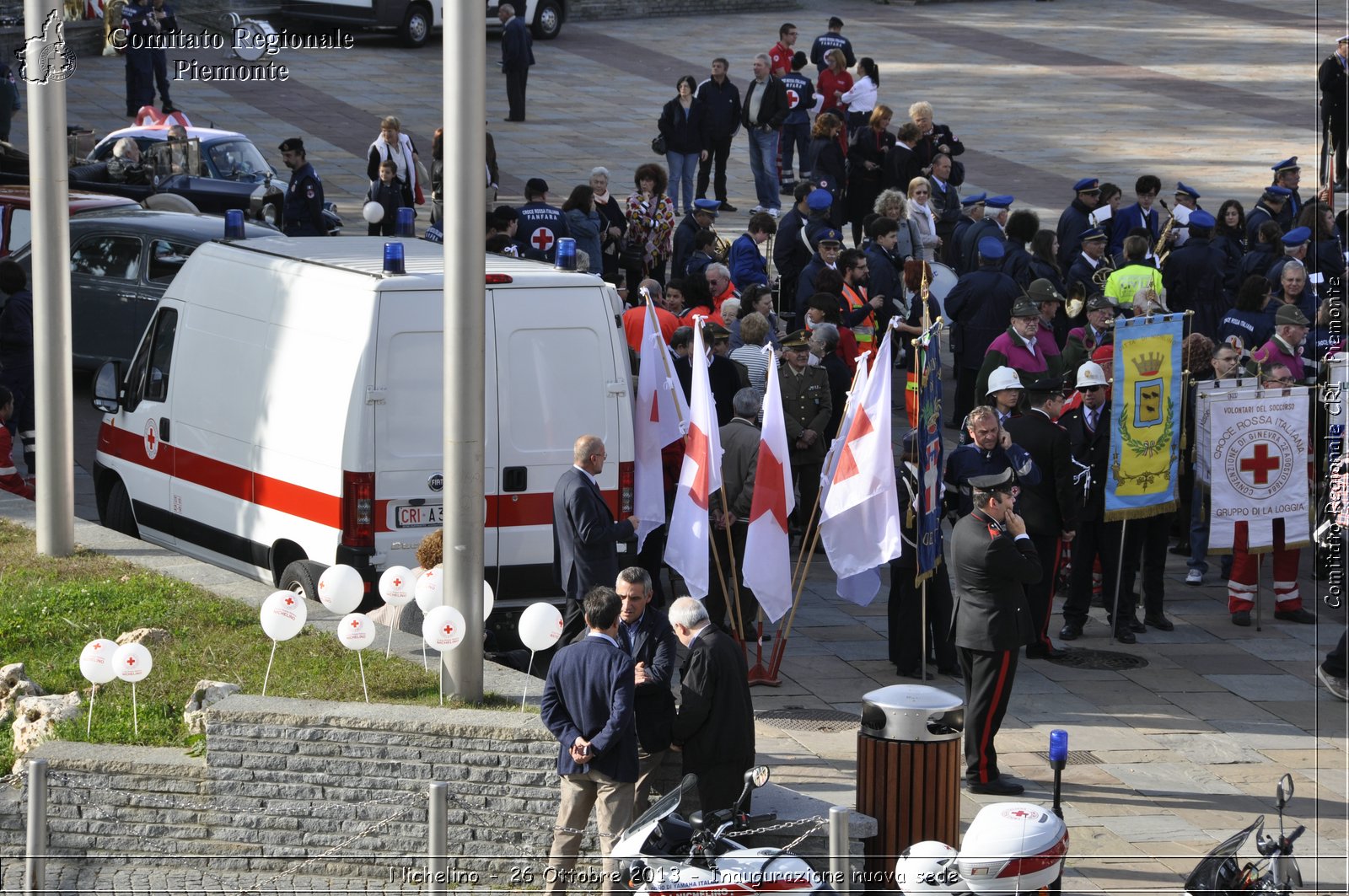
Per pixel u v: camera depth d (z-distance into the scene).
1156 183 81.06
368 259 47.16
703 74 145.25
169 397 50.75
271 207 88.25
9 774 37.56
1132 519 49.72
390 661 39.47
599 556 41.66
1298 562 52.44
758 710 43.28
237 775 35.38
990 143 122.56
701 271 63.91
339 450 43.47
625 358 45.69
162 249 69.19
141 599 44.47
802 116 108.38
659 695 34.91
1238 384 51.53
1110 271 70.25
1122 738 42.44
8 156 85.88
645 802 35.12
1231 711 44.66
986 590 38.22
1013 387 47.59
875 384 44.12
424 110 129.38
